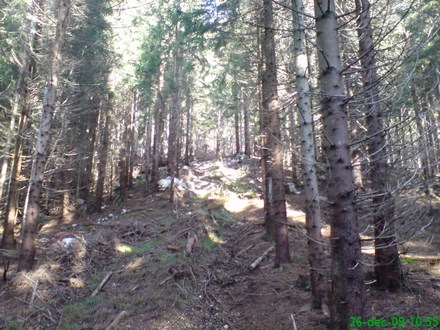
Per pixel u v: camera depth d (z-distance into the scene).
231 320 6.39
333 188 3.40
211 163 28.12
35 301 7.04
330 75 3.43
